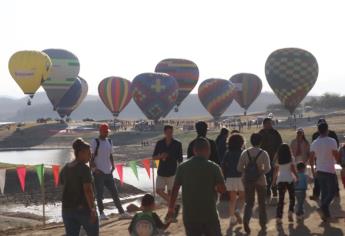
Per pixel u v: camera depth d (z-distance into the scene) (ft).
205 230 28.63
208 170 28.53
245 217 41.45
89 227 32.04
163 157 48.73
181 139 303.89
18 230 59.00
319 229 42.78
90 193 31.86
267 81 280.31
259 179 41.19
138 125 389.80
